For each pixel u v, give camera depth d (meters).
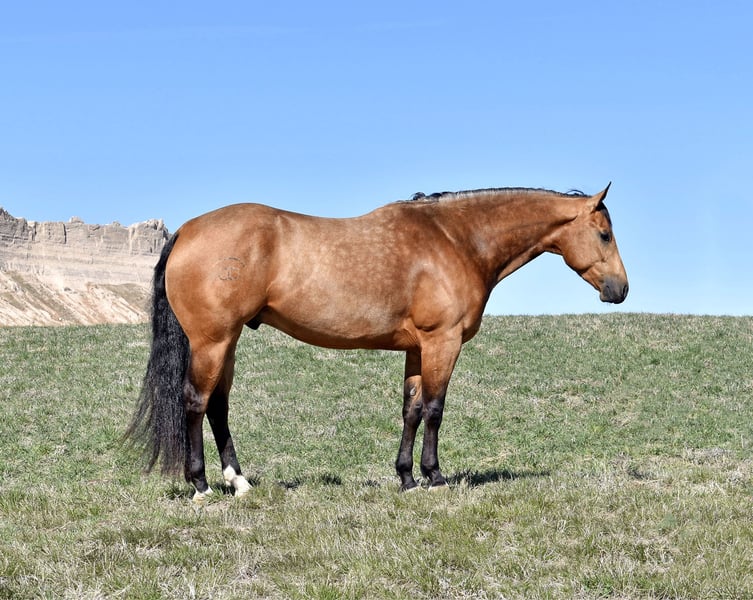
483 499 7.30
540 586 5.52
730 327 22.88
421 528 6.69
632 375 18.59
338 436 14.35
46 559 6.08
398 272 7.77
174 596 5.41
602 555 6.08
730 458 12.39
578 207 8.59
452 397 17.02
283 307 7.62
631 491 7.66
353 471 12.09
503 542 6.32
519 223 8.48
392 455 13.27
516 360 19.95
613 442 14.14
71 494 8.57
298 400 16.72
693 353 20.22
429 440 8.14
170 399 7.74
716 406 16.36
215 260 7.42
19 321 106.56
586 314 25.89
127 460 12.06
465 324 8.09
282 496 8.01
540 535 6.41
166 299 7.82
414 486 8.31
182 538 6.73
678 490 7.81
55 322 110.75
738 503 7.37
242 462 12.51
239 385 17.73
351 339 7.88
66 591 5.41
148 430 7.88
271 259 7.51
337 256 7.64
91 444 13.18
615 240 8.69
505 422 15.43
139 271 129.62
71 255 124.00
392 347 8.18
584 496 7.37
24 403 15.77
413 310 7.89
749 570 5.73
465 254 8.16
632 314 25.66
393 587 5.58
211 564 6.03
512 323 24.33
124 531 6.70
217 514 7.39
